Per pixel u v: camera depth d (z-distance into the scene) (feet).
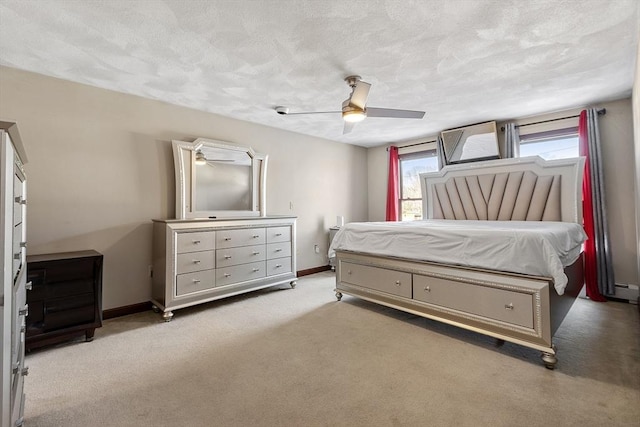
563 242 8.20
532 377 6.43
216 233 11.01
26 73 8.61
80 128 9.48
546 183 11.79
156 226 10.56
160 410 5.42
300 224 16.05
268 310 10.78
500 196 12.98
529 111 12.48
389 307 11.03
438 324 9.44
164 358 7.33
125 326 9.34
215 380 6.38
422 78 9.19
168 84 9.56
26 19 6.14
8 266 3.58
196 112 12.02
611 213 11.38
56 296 7.93
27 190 8.61
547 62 8.26
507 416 5.21
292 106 11.66
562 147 12.62
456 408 5.44
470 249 8.18
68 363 7.11
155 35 6.77
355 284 11.22
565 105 11.80
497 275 7.62
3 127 3.50
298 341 8.24
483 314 7.87
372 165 19.71
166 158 11.25
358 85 8.29
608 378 6.33
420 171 17.62
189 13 6.00
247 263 11.94
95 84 9.57
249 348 7.84
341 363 7.06
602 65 8.48
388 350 7.70
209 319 9.93
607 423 5.00
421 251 9.27
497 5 5.85
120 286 10.26
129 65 8.24
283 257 13.30
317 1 5.68
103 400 5.71
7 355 3.54
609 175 11.41
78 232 9.45
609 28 6.68
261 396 5.82
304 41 7.06
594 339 8.15
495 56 7.88
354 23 6.37
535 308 6.98
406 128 15.10
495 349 7.73
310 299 12.08
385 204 19.03
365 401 5.65
